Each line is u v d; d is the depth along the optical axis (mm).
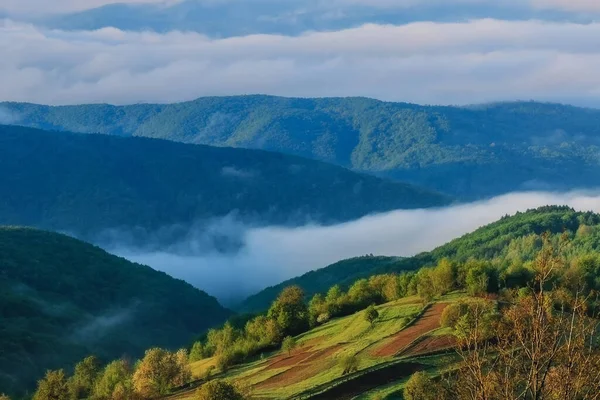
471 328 36156
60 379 163125
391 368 126062
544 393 30375
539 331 30734
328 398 117875
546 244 35562
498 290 168500
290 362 159250
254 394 130750
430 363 127688
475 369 31906
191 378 166375
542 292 31750
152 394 153250
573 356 29953
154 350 161375
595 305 32219
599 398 29750
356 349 148875
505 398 30328
